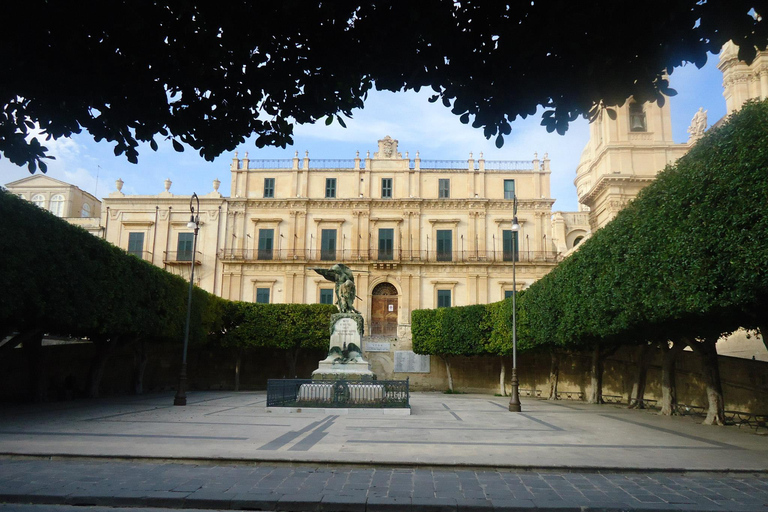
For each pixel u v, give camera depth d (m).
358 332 24.81
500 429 16.55
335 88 6.85
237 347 43.25
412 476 9.95
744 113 14.45
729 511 7.91
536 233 55.75
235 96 6.75
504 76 6.20
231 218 56.38
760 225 13.08
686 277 15.34
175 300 33.75
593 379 29.75
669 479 10.01
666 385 22.44
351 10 5.96
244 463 10.95
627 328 20.19
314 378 23.91
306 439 13.79
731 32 5.46
